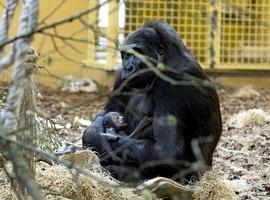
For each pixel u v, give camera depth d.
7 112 6.15
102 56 25.91
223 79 25.52
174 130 9.98
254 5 25.02
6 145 5.54
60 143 10.70
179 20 24.34
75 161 10.10
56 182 9.51
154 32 10.25
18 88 6.17
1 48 6.02
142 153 10.15
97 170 10.08
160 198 9.72
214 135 10.44
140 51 10.13
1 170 9.69
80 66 26.36
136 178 10.16
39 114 9.29
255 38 25.69
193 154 10.22
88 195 9.45
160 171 10.11
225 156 14.09
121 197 9.57
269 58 25.98
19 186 8.59
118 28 23.39
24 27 5.94
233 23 25.27
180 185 9.76
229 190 10.49
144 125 10.39
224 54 25.61
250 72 25.81
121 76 10.67
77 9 25.39
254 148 14.98
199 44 24.89
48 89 24.45
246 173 12.72
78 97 22.73
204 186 10.13
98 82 25.48
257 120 17.88
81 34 24.98
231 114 20.06
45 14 25.16
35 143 8.90
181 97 10.05
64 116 18.83
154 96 10.25
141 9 23.67
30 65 8.73
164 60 10.23
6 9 6.08
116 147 10.36
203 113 10.18
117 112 10.75
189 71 10.10
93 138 10.64
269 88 26.02
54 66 25.84
